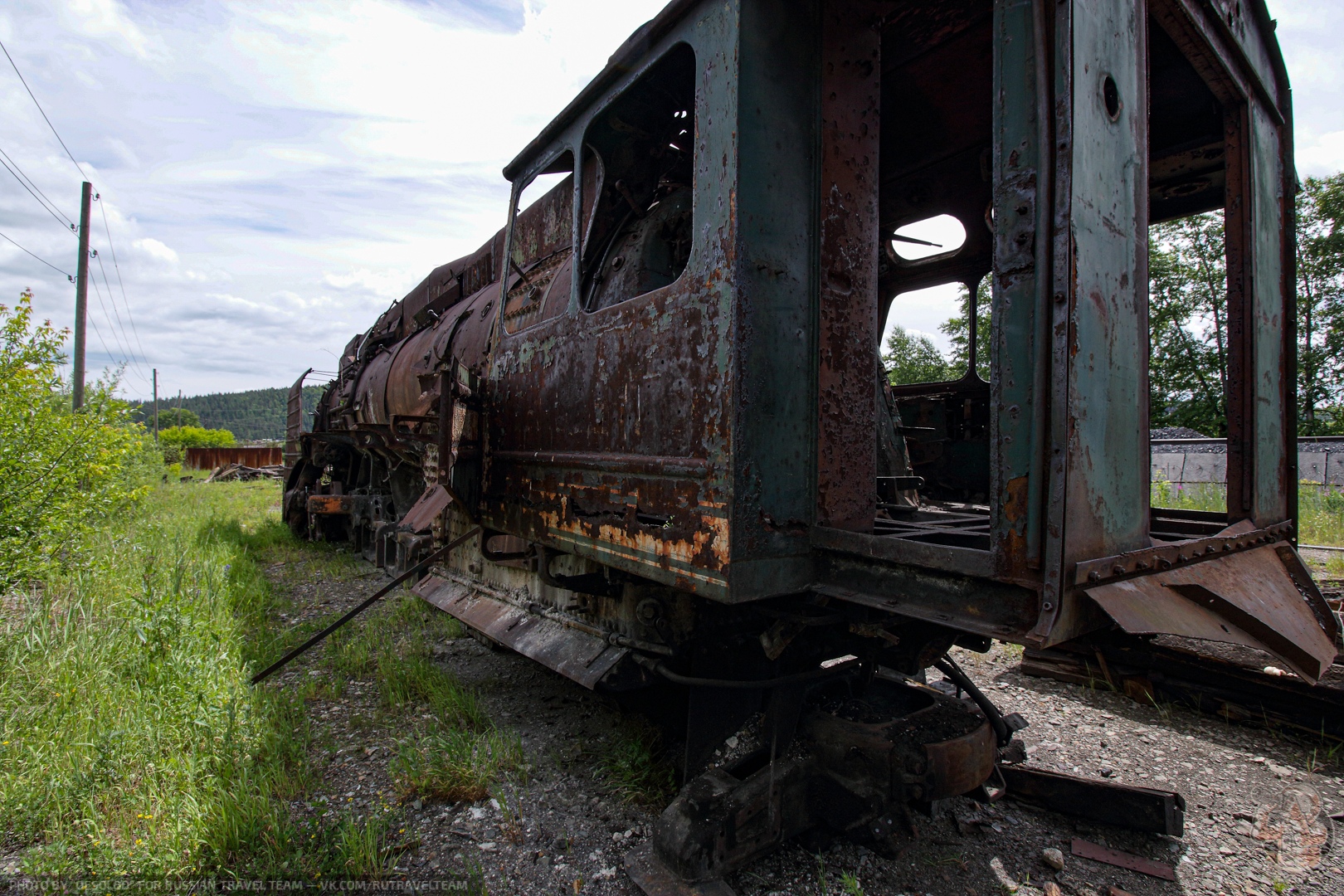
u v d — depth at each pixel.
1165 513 3.14
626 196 3.09
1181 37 2.29
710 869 2.15
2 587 4.63
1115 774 3.09
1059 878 2.35
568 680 4.18
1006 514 1.54
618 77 2.64
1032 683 4.24
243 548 8.59
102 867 2.23
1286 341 3.09
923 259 4.66
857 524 2.21
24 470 4.98
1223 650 3.91
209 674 3.55
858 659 2.71
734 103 1.95
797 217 2.08
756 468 1.93
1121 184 1.73
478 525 3.69
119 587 5.13
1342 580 5.39
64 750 2.84
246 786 2.65
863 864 2.42
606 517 2.51
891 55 2.80
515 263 3.96
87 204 15.32
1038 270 1.48
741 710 2.57
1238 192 2.71
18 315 5.22
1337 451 13.63
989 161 3.65
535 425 3.15
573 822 2.66
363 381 8.27
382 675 4.14
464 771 2.89
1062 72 1.47
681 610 2.68
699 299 2.05
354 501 8.35
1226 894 2.27
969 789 2.19
